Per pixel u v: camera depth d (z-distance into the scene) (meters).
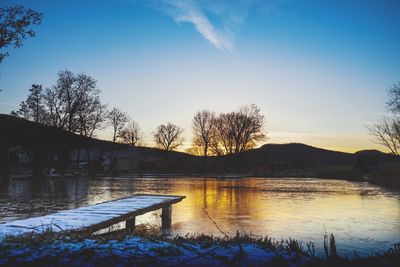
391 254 6.18
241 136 93.44
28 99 57.97
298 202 24.14
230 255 6.24
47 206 20.70
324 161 117.56
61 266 5.68
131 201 15.31
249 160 98.62
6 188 35.00
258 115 93.94
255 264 5.77
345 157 121.56
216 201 24.61
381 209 20.25
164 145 110.44
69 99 59.25
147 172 87.12
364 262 5.90
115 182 48.50
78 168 71.19
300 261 5.99
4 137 54.84
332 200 25.73
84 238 7.70
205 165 95.62
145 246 6.84
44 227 9.12
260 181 57.59
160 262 5.86
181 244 7.14
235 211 19.11
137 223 15.45
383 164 73.25
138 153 93.50
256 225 14.57
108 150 84.44
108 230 13.11
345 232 13.00
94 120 63.50
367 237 12.05
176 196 17.50
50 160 59.66
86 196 27.28
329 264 5.87
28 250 6.45
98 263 5.81
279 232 13.03
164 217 15.08
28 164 68.56
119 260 5.94
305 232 13.03
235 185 45.03
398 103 45.72
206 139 96.81
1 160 54.94
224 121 95.81
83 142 63.12
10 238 7.40
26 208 19.72
